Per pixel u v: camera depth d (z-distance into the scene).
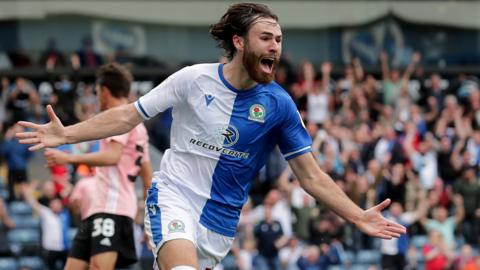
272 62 8.47
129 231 11.42
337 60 31.59
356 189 24.25
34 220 24.94
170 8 30.41
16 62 29.69
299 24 31.47
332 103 28.25
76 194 11.59
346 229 24.62
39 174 25.27
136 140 11.42
